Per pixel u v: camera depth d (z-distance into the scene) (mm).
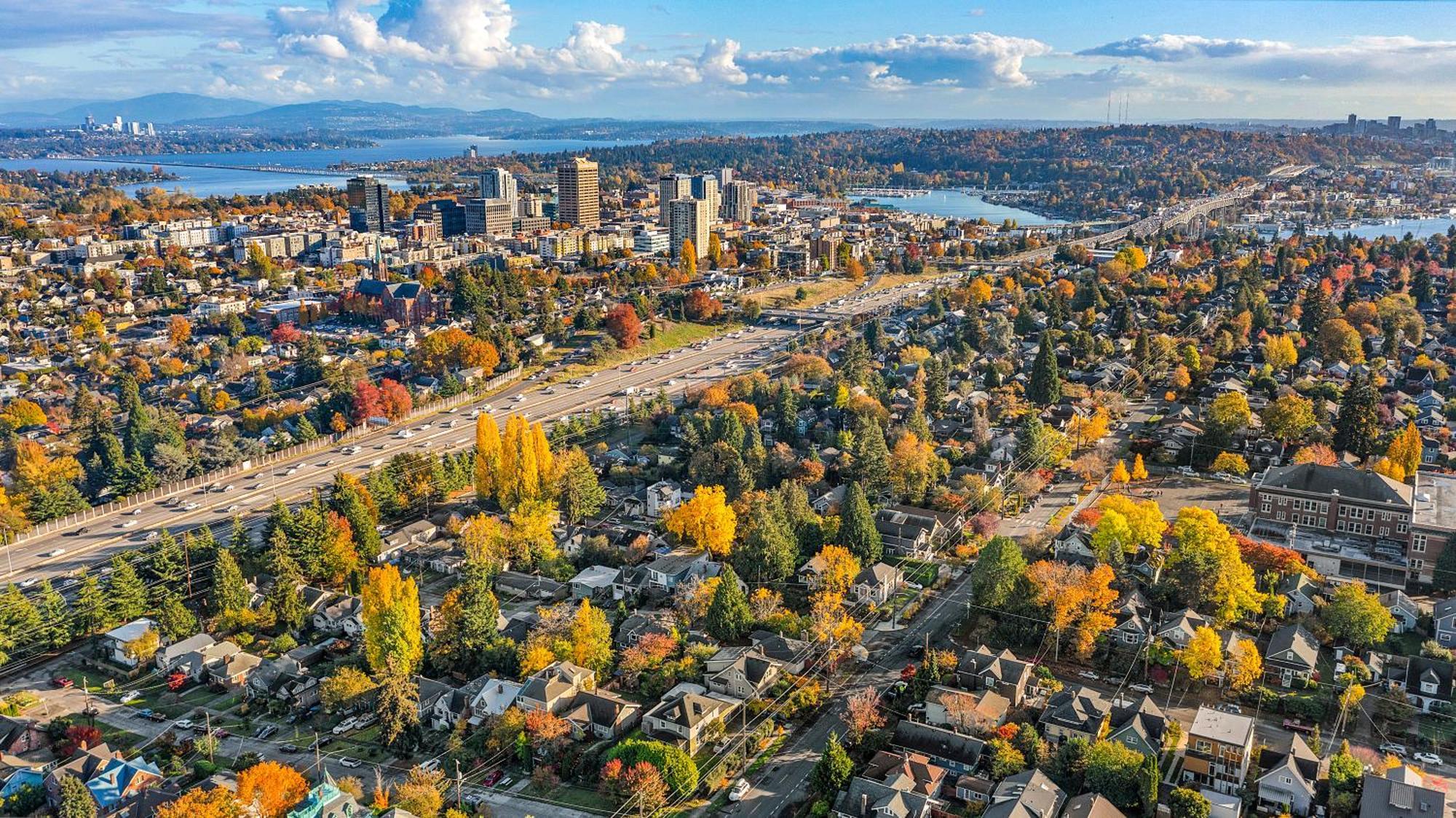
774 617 195125
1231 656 171125
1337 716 162750
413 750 166000
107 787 151625
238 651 195625
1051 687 171750
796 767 157625
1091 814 135500
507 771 159000
